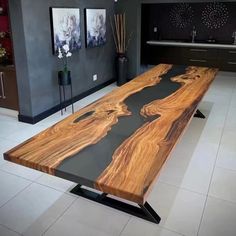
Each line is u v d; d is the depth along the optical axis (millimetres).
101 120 2514
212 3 7121
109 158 1885
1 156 3240
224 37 7305
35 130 3998
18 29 3799
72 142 2117
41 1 3994
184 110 2732
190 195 2555
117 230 2172
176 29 7699
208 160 3127
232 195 2561
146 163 1820
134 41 6160
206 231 2156
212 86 6129
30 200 2510
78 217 2305
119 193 1578
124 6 5988
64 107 4848
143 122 2455
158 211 2359
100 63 5879
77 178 1703
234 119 4301
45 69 4305
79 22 4887
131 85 3627
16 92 4332
